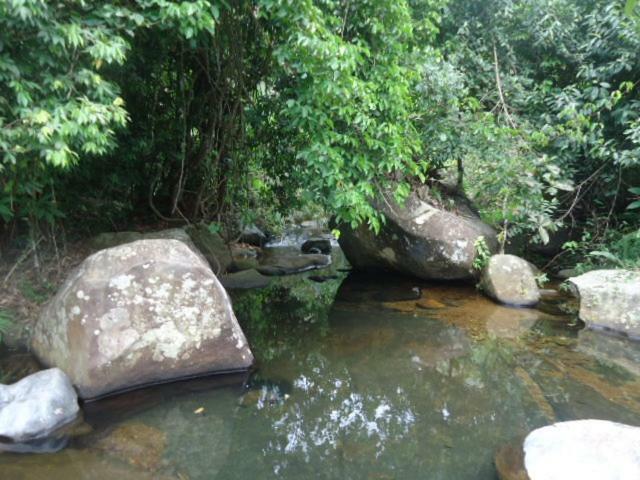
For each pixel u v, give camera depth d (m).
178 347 3.42
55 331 3.37
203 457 2.69
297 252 8.28
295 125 4.14
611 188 6.42
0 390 2.89
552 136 6.00
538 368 3.88
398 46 4.49
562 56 6.43
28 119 2.76
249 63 5.25
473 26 6.49
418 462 2.69
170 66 5.70
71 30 2.74
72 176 4.95
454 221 6.18
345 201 4.16
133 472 2.49
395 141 4.32
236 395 3.38
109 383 3.20
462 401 3.39
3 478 2.38
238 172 6.23
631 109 5.76
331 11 4.24
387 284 6.52
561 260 6.91
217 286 3.62
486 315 5.14
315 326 4.91
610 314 4.68
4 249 4.56
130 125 5.61
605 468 2.22
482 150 5.86
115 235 5.21
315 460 2.72
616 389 3.49
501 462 2.56
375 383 3.68
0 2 2.51
